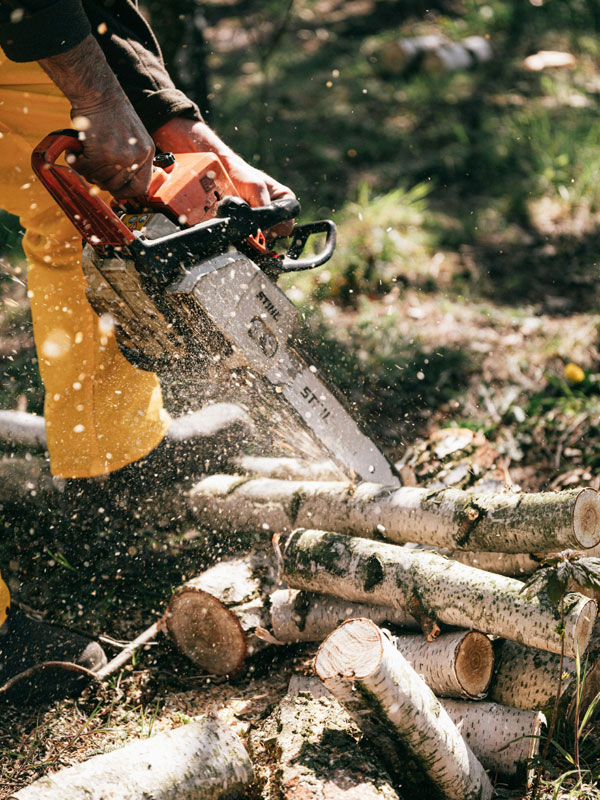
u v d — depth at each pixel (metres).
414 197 6.18
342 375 4.20
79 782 1.73
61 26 2.04
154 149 2.31
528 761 2.01
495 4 9.86
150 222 2.38
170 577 2.92
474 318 4.79
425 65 8.70
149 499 3.07
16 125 2.60
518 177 6.62
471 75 8.64
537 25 9.60
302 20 10.25
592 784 1.99
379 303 4.97
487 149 7.00
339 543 2.36
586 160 6.48
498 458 3.07
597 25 9.66
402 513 2.42
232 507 2.82
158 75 2.58
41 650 2.47
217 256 2.33
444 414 3.99
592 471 3.44
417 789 1.95
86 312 2.79
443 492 2.38
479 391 4.11
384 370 4.28
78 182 2.17
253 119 7.66
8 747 2.20
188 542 2.96
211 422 3.18
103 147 2.21
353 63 8.96
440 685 2.12
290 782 1.80
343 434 2.63
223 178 2.47
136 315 2.43
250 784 1.91
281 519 2.71
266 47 9.29
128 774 1.78
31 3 2.00
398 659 1.86
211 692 2.40
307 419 2.55
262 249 2.47
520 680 2.12
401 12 10.23
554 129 7.16
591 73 8.66
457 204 6.29
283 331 2.48
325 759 1.85
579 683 1.99
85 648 2.50
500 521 2.22
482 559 2.41
